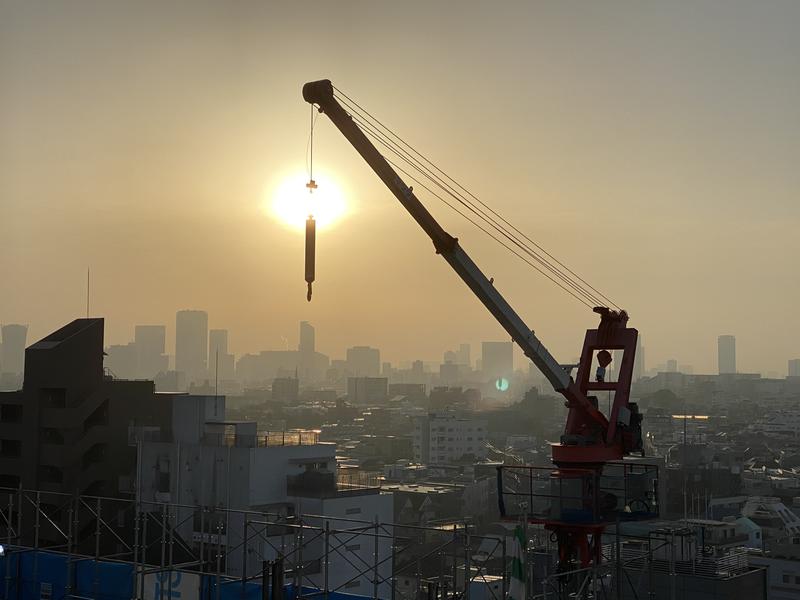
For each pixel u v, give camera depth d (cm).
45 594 5125
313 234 3916
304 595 4331
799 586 8438
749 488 15375
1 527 8238
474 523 12025
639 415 4934
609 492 4709
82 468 8125
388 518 7881
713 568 4850
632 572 4878
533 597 4009
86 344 8238
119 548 7756
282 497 7612
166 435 8356
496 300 4569
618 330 4997
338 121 4000
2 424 8412
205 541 7381
